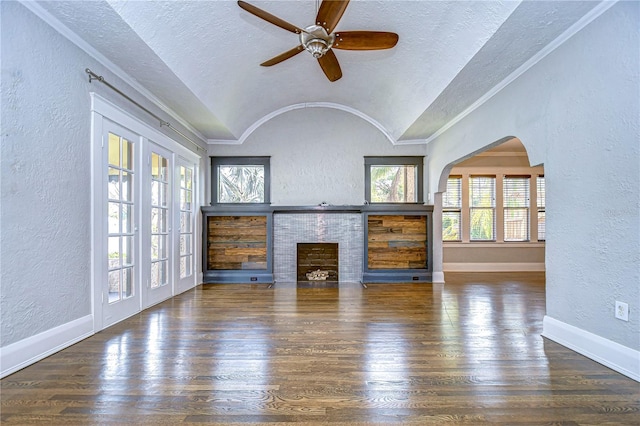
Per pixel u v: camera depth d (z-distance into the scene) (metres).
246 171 5.82
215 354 2.39
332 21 2.41
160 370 2.12
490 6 2.38
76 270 2.62
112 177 3.12
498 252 6.92
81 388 1.87
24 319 2.15
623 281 2.07
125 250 3.34
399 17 3.01
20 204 2.12
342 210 5.61
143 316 3.42
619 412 1.64
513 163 6.97
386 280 5.59
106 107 2.95
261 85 4.54
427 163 5.74
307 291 4.82
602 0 2.11
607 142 2.16
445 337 2.77
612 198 2.13
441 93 3.62
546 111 2.71
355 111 5.74
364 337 2.77
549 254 2.70
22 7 2.13
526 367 2.17
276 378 2.01
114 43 2.66
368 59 3.90
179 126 4.54
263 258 5.70
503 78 3.25
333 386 1.91
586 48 2.31
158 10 2.52
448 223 6.99
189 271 5.07
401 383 1.95
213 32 3.07
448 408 1.68
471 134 4.04
